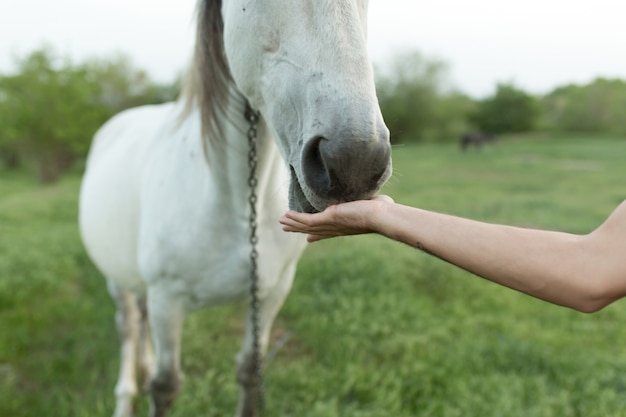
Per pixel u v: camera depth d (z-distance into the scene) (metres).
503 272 1.01
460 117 45.09
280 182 1.78
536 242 1.00
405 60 43.62
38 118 18.77
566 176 14.70
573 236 1.01
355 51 1.09
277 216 1.79
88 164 3.13
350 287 3.96
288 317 3.76
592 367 3.00
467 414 2.45
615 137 37.03
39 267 4.39
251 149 1.58
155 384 1.99
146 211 1.86
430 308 3.85
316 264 4.48
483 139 29.55
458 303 3.90
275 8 1.18
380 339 3.22
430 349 3.09
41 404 2.52
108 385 2.75
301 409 2.50
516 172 16.06
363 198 1.10
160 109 2.72
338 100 1.05
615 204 9.16
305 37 1.13
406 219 1.06
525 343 3.25
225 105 1.59
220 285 1.82
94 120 20.45
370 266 4.45
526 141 34.62
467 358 3.02
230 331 3.54
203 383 2.62
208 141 1.61
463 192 10.98
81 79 20.03
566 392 2.69
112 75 23.27
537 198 9.85
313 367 2.94
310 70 1.11
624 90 42.50
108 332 3.31
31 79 18.91
